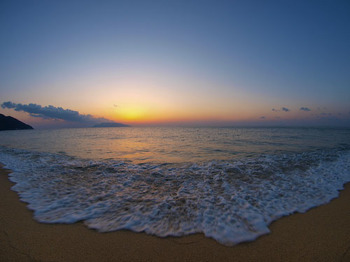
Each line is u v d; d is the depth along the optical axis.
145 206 3.96
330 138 21.58
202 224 3.25
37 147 14.84
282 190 4.91
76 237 2.88
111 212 3.69
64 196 4.49
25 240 2.79
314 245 2.74
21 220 3.34
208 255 2.52
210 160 9.16
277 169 7.14
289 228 3.16
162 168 7.44
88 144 17.31
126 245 2.71
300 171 6.87
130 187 5.22
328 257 2.51
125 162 8.75
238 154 10.91
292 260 2.45
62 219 3.40
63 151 12.49
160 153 11.60
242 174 6.48
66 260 2.42
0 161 8.61
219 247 2.68
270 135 27.44
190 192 4.78
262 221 3.34
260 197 4.43
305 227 3.20
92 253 2.55
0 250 2.57
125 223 3.29
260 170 6.99
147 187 5.22
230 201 4.19
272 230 3.10
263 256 2.51
